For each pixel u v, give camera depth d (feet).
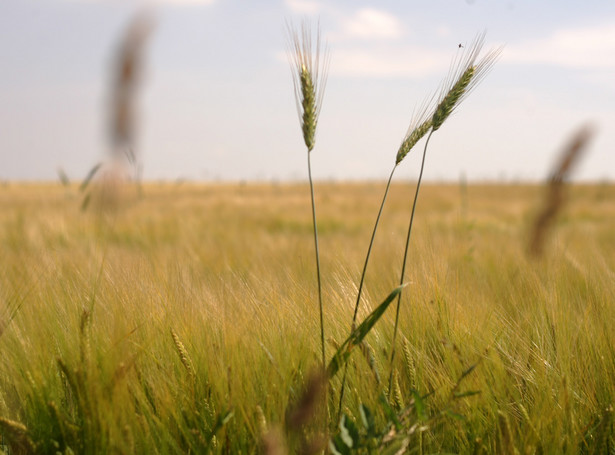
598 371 9.29
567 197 9.41
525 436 7.31
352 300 10.14
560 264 15.66
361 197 139.03
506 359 9.59
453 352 8.86
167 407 7.51
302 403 4.66
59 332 8.77
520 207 94.43
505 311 11.48
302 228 60.18
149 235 38.73
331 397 8.20
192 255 23.93
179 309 9.57
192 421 7.55
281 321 9.36
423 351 9.02
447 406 6.95
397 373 8.55
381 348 9.12
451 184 266.98
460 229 37.22
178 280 12.27
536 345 9.71
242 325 9.01
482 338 9.82
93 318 9.07
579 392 8.85
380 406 7.67
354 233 53.16
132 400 7.54
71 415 7.77
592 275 14.78
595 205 100.48
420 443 7.29
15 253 20.70
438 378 8.63
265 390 7.68
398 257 13.93
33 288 10.76
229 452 7.19
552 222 9.41
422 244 13.29
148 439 7.18
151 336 8.77
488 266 20.10
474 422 8.03
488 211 85.56
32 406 7.68
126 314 9.13
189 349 8.57
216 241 35.94
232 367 7.86
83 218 33.65
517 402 8.23
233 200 106.11
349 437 6.33
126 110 5.36
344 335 9.26
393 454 6.42
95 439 6.72
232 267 20.93
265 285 12.02
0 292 10.73
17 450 6.87
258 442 6.69
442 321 9.93
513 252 21.93
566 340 9.84
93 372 7.04
